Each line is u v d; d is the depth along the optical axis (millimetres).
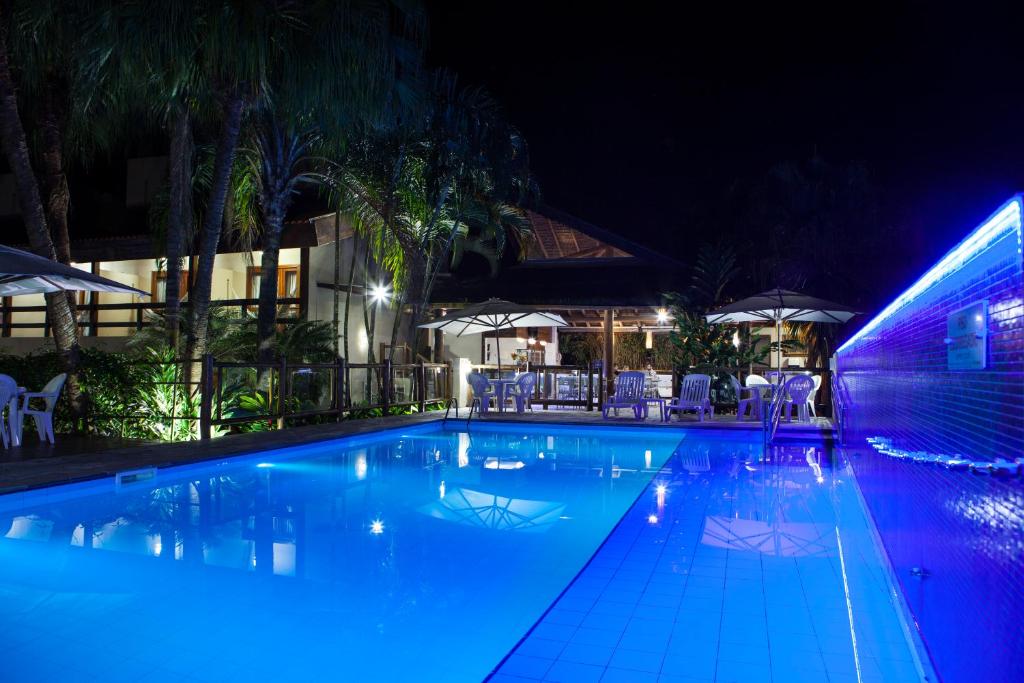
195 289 12328
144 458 9172
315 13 11414
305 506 7391
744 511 7102
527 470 9883
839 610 4199
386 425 14203
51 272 9180
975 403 2527
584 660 3504
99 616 4191
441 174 16391
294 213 18859
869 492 6344
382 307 21172
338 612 4266
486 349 25844
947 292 3121
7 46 11492
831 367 14281
